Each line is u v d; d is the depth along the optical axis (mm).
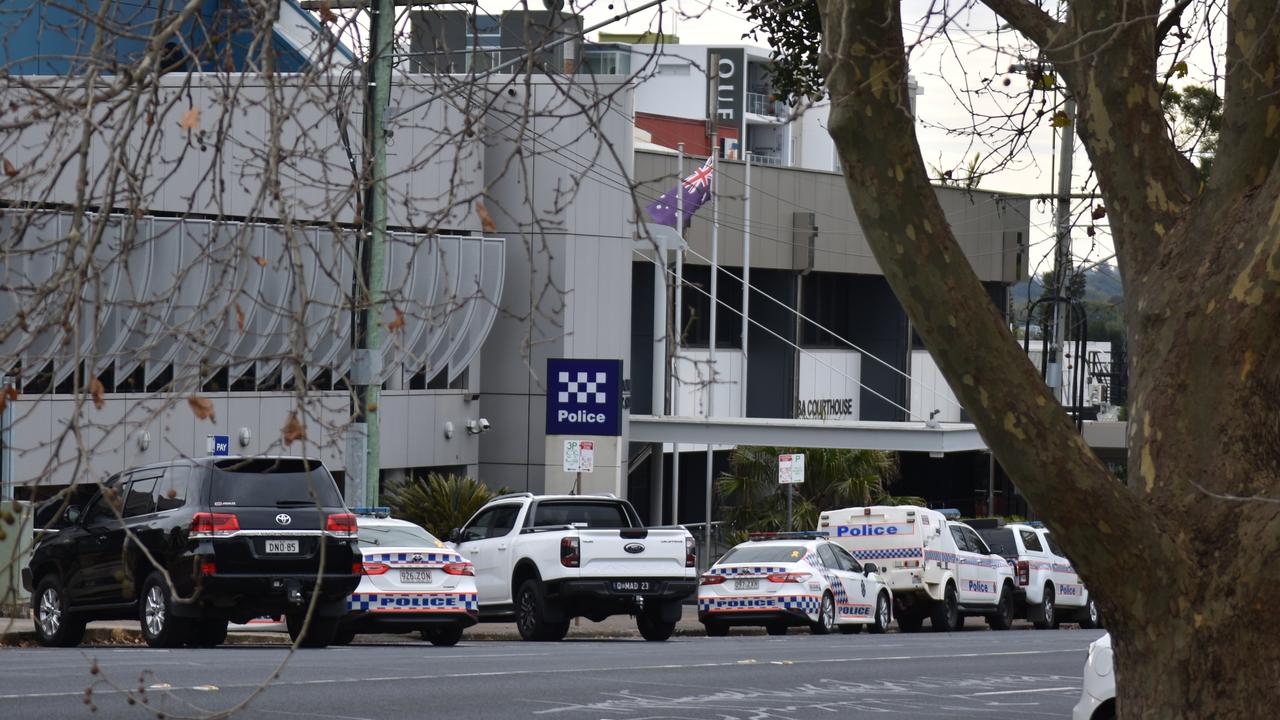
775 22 31078
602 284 83250
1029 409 12922
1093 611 86438
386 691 30484
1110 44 14094
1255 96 13508
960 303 12953
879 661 43281
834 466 96000
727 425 87375
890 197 13016
